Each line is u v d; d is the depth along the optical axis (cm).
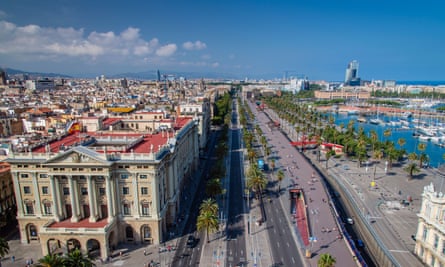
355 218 13425
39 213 10600
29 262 9506
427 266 9756
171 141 12294
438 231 9388
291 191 15600
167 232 11500
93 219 10225
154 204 10444
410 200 14638
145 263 9575
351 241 10944
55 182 10150
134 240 10681
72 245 9900
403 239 11344
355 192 15725
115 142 12719
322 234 11412
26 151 10844
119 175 10275
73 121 17762
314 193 15312
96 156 9925
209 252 10262
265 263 9700
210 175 16275
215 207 11062
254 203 14162
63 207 10488
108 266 9419
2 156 12800
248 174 15738
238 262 9719
